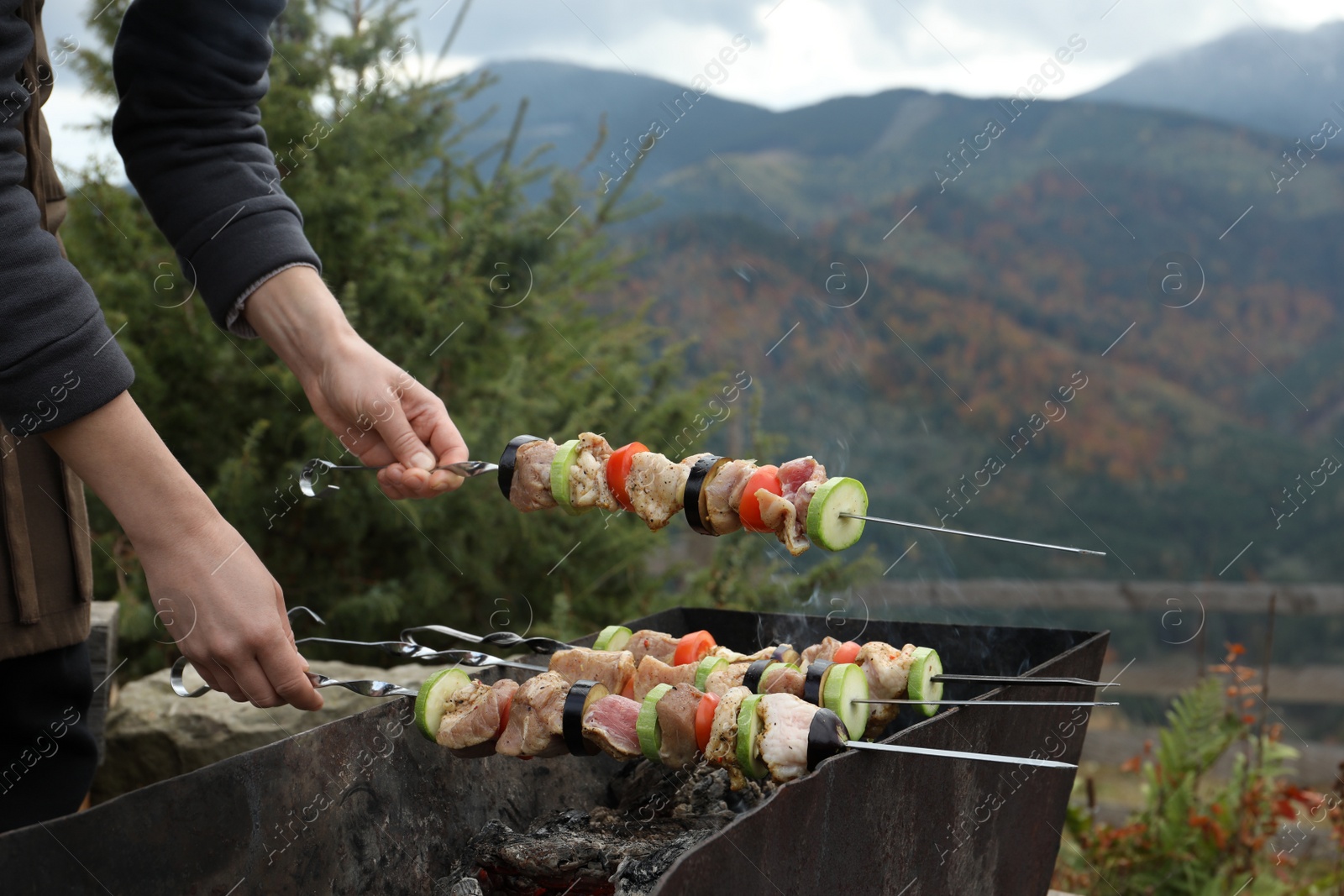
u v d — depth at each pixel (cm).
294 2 411
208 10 190
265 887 160
